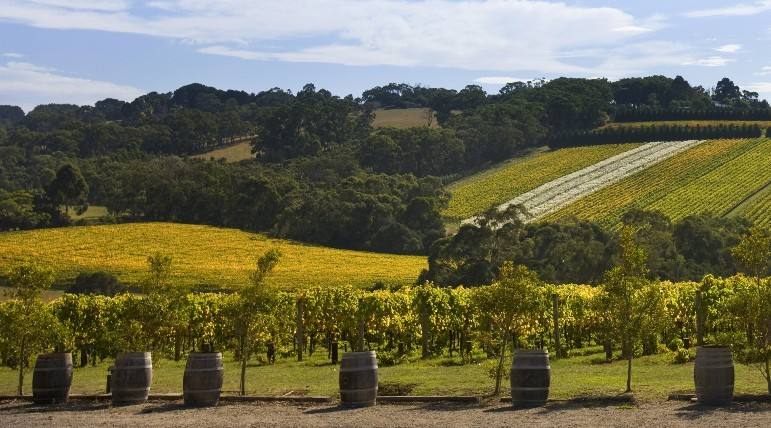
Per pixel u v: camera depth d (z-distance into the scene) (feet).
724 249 250.57
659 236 249.75
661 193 374.63
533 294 59.11
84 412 54.44
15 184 490.08
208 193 380.58
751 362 52.44
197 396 55.21
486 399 54.24
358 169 494.18
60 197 381.81
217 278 239.09
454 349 98.89
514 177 458.50
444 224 371.76
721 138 480.64
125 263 262.06
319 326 98.02
